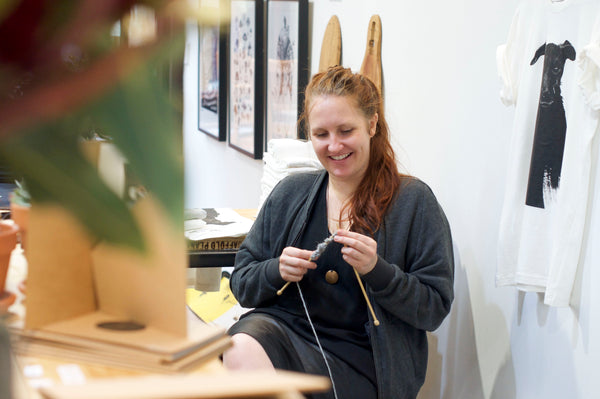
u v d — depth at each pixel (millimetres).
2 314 557
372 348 1834
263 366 1736
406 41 2551
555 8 1637
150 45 426
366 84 1939
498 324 2049
